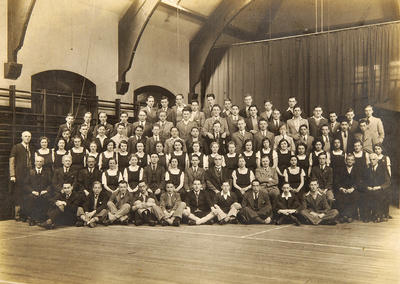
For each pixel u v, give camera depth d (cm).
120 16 993
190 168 746
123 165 756
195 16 1107
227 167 759
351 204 731
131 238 575
